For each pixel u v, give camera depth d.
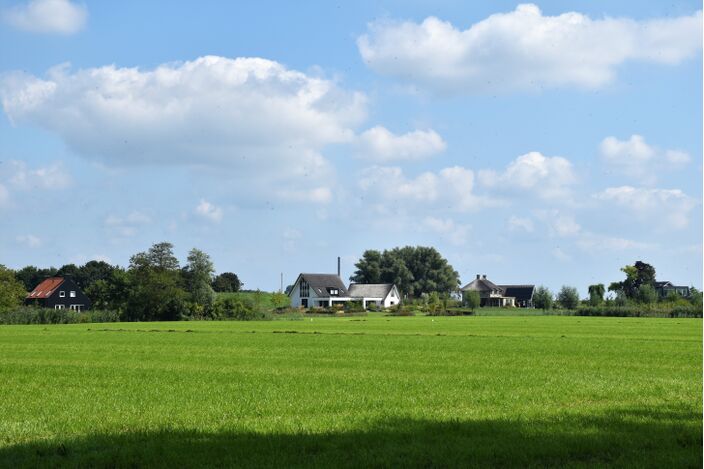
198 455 15.19
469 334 71.12
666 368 35.50
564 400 23.38
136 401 23.97
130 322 121.94
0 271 138.50
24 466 14.62
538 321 112.31
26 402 23.94
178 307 136.25
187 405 22.95
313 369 35.59
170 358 43.53
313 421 19.27
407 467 14.00
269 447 15.88
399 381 29.28
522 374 32.41
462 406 22.34
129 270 141.12
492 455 14.80
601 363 38.53
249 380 30.23
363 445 16.09
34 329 90.00
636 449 15.30
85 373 33.81
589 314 147.25
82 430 18.64
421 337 65.62
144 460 14.81
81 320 126.00
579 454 15.12
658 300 180.75
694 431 17.12
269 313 140.62
